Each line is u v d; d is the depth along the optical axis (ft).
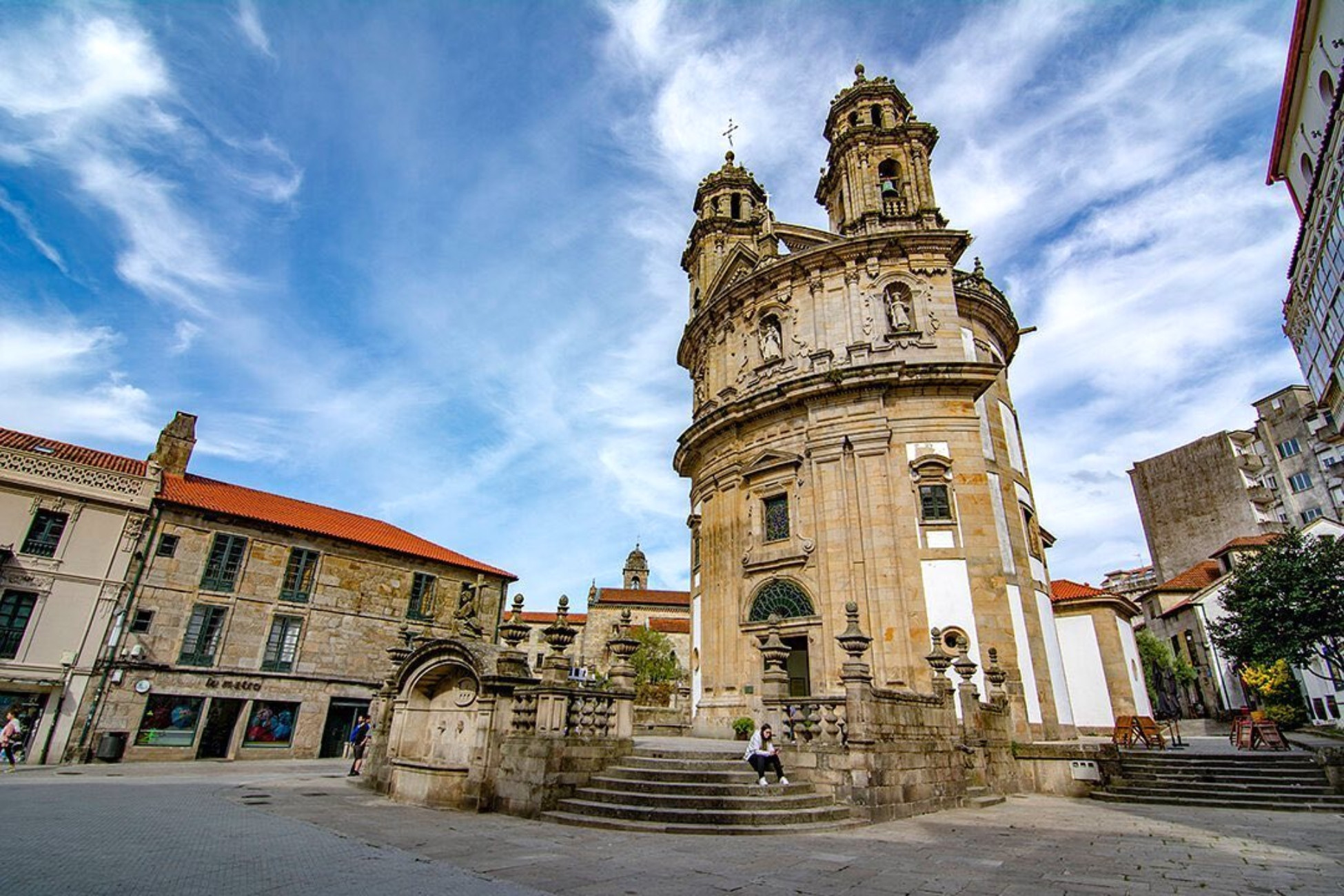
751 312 93.04
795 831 35.91
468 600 63.67
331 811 40.55
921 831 37.68
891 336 80.79
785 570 77.30
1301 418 168.55
